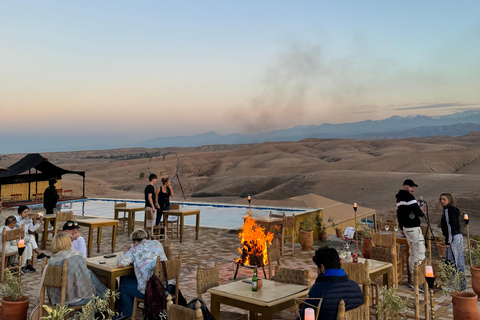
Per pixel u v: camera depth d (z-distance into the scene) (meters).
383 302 5.02
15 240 8.25
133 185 100.56
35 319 5.02
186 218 17.78
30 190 22.94
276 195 74.56
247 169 128.25
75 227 7.40
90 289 5.23
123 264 5.54
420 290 7.61
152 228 11.65
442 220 7.57
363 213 21.44
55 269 5.00
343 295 3.91
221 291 4.77
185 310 3.49
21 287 5.43
